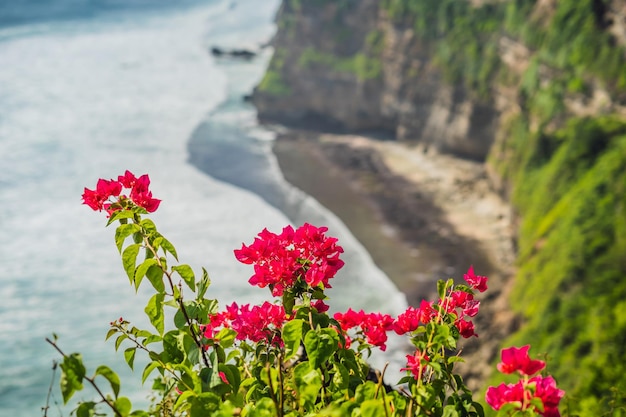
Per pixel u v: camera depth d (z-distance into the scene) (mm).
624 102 63812
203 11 167500
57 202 69812
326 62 92812
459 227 64250
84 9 156500
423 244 60750
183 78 115125
